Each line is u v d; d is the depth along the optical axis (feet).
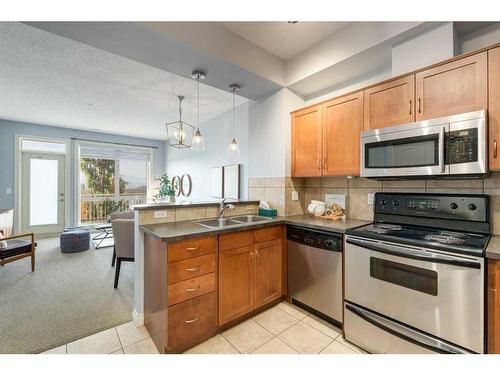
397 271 5.12
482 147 4.66
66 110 14.17
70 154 18.81
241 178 13.03
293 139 8.84
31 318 6.90
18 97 12.16
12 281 9.45
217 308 6.21
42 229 17.84
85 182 20.45
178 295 5.45
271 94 9.27
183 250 5.52
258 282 7.12
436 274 4.59
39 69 9.27
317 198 9.14
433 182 6.38
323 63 7.52
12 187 16.66
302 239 7.25
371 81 7.71
